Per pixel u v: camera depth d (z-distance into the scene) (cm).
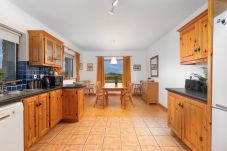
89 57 818
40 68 371
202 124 185
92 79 816
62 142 258
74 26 397
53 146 244
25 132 209
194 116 204
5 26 267
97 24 380
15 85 288
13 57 308
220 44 153
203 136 183
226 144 146
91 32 452
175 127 267
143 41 582
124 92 510
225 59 146
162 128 321
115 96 757
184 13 312
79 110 371
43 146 244
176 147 241
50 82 359
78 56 711
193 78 319
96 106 528
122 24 381
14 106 178
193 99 206
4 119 161
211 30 168
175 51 405
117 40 562
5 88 266
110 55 812
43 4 275
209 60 171
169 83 451
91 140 266
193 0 257
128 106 532
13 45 308
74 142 258
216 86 160
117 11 301
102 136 282
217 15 160
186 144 229
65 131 306
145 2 264
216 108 159
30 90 268
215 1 167
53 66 385
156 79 592
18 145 183
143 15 322
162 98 514
